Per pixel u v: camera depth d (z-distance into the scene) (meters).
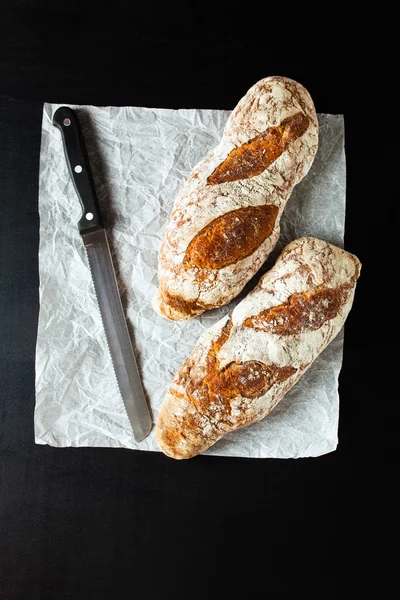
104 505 0.74
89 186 0.74
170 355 0.75
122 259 0.76
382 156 0.78
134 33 0.78
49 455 0.74
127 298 0.75
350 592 0.74
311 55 0.78
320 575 0.74
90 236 0.74
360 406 0.76
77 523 0.74
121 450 0.74
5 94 0.77
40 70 0.77
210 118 0.77
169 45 0.78
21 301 0.76
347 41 0.79
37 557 0.73
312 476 0.75
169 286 0.70
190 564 0.73
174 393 0.69
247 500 0.74
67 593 0.73
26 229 0.76
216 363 0.68
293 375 0.69
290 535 0.74
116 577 0.73
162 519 0.74
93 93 0.77
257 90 0.71
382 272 0.77
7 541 0.73
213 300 0.70
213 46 0.78
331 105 0.78
